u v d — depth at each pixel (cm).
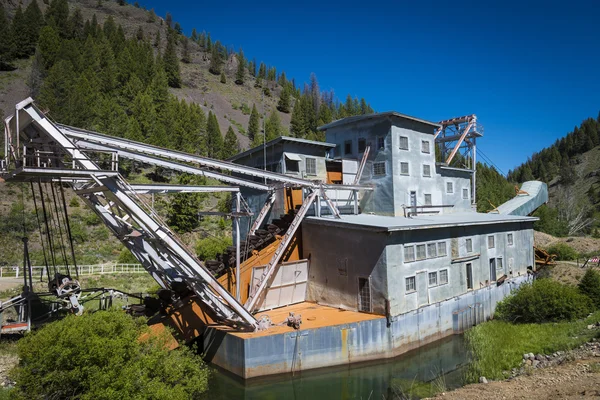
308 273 2292
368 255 1980
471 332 2109
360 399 1498
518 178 16950
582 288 2386
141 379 963
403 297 1964
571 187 13500
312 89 19550
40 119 1230
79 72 8375
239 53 18625
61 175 1273
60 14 12156
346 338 1761
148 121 7000
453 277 2317
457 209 3403
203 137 8412
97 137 1471
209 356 1759
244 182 1884
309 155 2625
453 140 3809
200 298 1770
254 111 10881
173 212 4669
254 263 2053
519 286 2756
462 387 1386
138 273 3256
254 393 1555
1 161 1280
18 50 10075
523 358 1659
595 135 18500
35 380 929
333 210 2259
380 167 2759
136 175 6069
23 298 1639
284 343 1636
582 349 1562
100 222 4603
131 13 19412
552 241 5088
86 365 939
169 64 12888
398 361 1869
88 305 2178
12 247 3684
